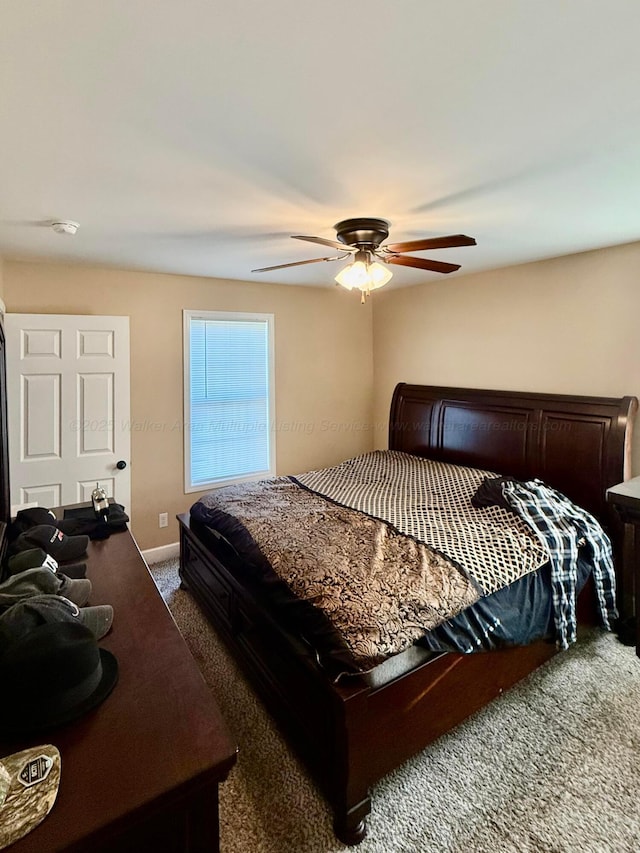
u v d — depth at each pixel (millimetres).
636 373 2812
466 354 3877
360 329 4816
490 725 2002
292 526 2469
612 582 2498
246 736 1973
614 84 1129
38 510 2152
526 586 2143
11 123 1294
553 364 3242
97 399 3334
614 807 1620
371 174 1688
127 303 3512
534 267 3320
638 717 2043
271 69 1057
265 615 2043
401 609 1722
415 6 865
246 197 1907
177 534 3875
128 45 963
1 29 903
